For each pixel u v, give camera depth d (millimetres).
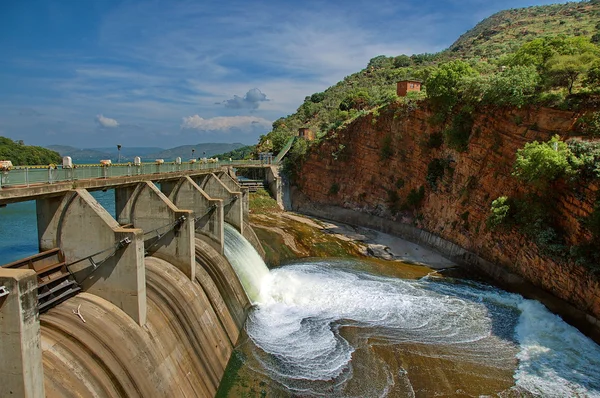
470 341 26484
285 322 28281
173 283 22297
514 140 40094
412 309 31406
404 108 56062
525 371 23172
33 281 11273
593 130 32938
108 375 15312
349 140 66375
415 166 55000
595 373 23094
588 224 29125
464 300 33656
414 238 52875
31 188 16562
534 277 34281
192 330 21406
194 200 31766
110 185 22875
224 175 49312
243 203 48469
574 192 31141
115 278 18281
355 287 35844
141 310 18359
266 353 23922
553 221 33531
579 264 29469
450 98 48562
